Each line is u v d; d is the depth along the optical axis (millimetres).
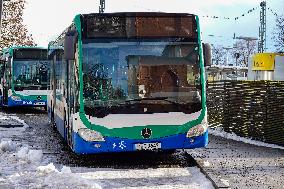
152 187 8789
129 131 10156
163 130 10273
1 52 28375
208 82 20562
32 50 24891
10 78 24859
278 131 14969
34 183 8445
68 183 8398
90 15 10359
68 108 11984
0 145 12570
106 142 10156
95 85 10219
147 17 10453
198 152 13109
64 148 13523
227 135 17328
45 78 25000
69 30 11258
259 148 14102
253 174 10055
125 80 10266
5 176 9117
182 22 10555
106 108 10164
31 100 24844
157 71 10336
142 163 11273
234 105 17953
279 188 8781
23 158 11273
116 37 10359
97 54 10273
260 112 16047
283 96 14789
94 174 9953
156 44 10422
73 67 10898
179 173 10086
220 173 10117
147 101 10258
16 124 19359
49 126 19344
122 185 8953
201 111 10484
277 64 28359
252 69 30188
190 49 10555
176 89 10391
